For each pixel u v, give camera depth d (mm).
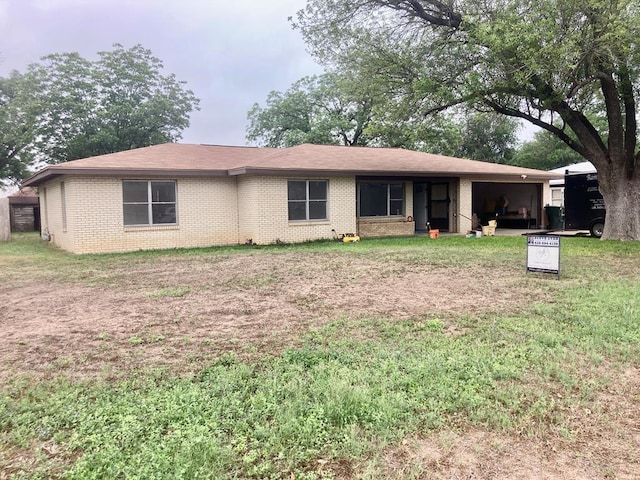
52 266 11492
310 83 38344
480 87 13578
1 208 20203
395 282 8375
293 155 17953
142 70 34406
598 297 6789
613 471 2678
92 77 32750
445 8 14672
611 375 4004
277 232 16078
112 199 14477
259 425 3172
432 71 14836
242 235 16656
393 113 15438
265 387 3771
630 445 2949
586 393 3641
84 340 5242
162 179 15219
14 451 2943
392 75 15516
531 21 12203
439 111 15656
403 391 3668
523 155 38938
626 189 15086
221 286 8320
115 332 5539
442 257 11531
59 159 32281
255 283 8523
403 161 19562
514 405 3428
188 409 3389
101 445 2947
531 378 3932
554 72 12391
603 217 16766
